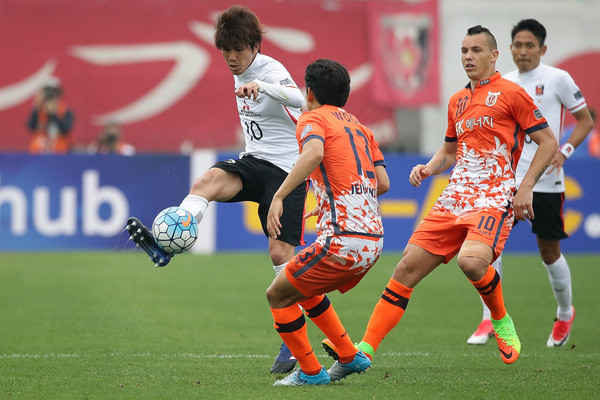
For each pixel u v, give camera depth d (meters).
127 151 57.88
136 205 50.44
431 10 67.00
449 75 67.81
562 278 25.80
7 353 23.77
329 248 17.92
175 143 65.56
